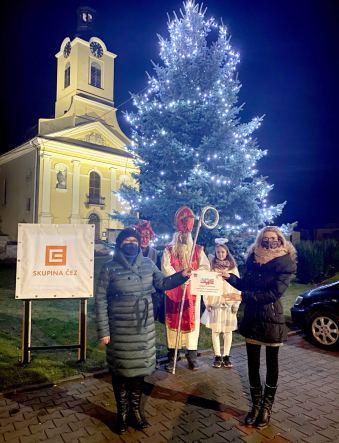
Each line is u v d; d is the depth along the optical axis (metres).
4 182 30.22
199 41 10.27
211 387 4.23
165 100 10.12
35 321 6.75
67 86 29.66
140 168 10.26
